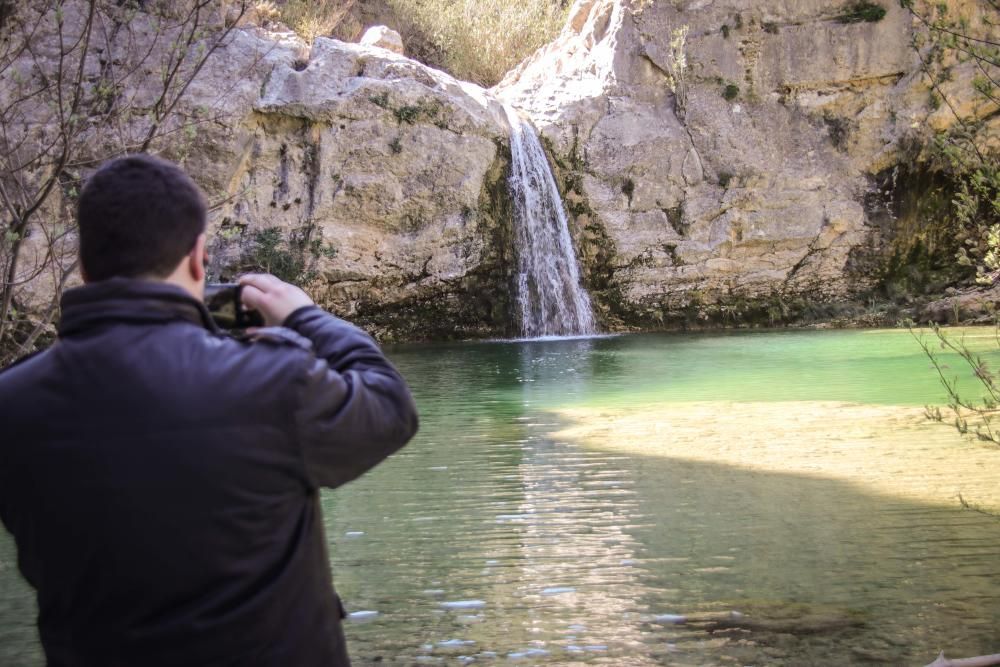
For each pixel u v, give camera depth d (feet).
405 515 17.02
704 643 10.65
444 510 17.25
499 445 23.29
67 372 4.51
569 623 11.46
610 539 15.01
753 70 62.54
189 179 5.00
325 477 4.79
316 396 4.65
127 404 4.43
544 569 13.61
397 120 56.39
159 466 4.38
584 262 62.64
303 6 69.21
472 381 36.55
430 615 11.93
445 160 57.36
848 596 12.01
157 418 4.41
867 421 24.30
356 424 4.79
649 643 10.73
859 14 61.52
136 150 19.98
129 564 4.35
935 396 28.25
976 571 12.78
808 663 9.99
